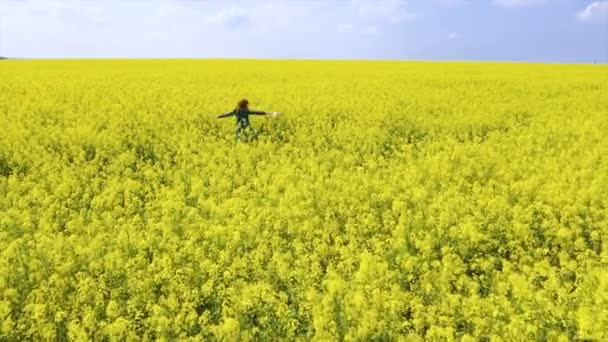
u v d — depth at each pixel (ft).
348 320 15.94
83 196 28.40
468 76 95.35
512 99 64.49
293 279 19.16
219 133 44.86
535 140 41.68
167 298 17.65
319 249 20.98
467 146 37.76
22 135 39.70
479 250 21.61
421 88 75.72
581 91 73.20
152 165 36.91
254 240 22.35
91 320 15.58
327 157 36.73
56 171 32.50
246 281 19.45
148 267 18.97
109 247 21.06
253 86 76.38
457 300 16.40
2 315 15.74
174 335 15.81
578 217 23.15
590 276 18.06
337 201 26.94
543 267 18.83
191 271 19.08
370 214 23.94
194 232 22.91
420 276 18.56
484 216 24.49
